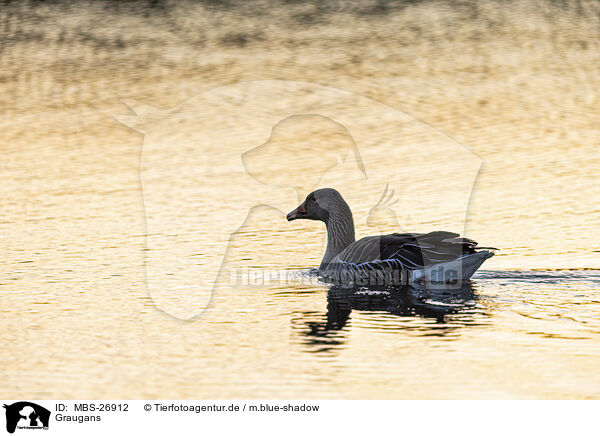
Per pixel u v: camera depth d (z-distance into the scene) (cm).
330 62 3042
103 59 3136
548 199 1789
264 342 1092
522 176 1952
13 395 951
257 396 939
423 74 2892
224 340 1102
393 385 953
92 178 2020
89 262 1449
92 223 1686
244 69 2958
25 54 3203
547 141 2234
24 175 2047
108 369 1020
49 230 1641
